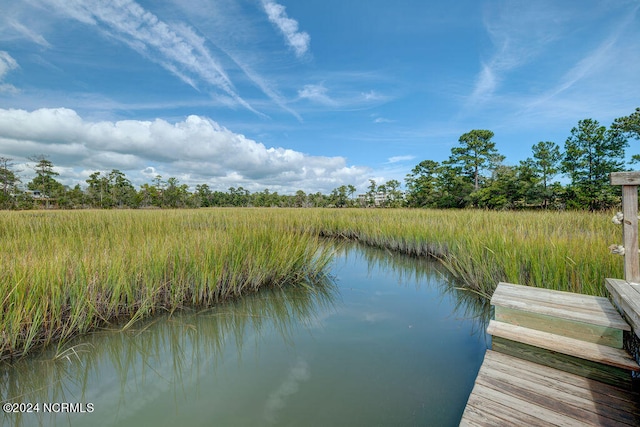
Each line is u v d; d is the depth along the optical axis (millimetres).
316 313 4660
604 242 4527
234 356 3373
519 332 2658
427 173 31062
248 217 13445
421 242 8891
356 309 4820
